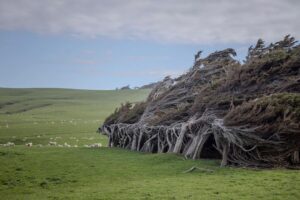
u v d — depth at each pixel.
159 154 31.19
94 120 91.88
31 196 18.86
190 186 19.72
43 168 25.83
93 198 17.86
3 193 19.69
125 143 41.44
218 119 27.36
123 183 21.34
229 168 24.72
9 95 194.12
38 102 162.00
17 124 78.69
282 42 32.66
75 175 23.84
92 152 35.19
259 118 24.41
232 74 30.39
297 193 17.39
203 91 32.84
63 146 43.03
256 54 33.66
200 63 40.94
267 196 17.08
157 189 19.25
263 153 25.05
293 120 23.06
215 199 16.92
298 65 28.03
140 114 43.44
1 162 27.14
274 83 28.28
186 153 29.66
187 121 32.09
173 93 39.59
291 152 24.52
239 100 28.61
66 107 141.12
